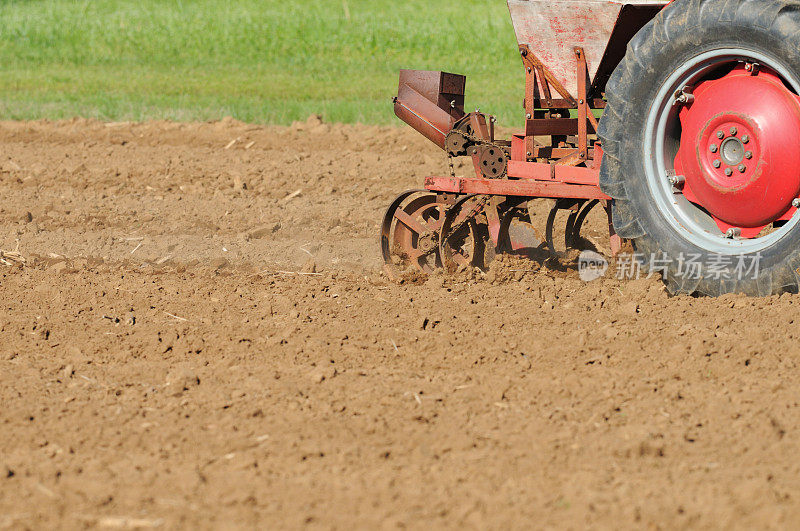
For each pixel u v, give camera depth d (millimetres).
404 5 92500
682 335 17688
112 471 13125
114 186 33562
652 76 19094
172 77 60031
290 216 29859
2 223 29094
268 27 78000
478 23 79250
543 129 22422
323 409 15109
